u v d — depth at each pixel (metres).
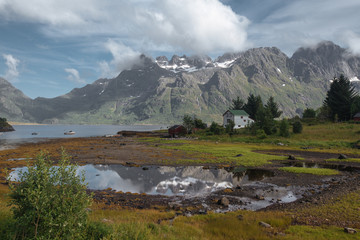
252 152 51.25
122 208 18.45
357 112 100.75
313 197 20.83
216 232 12.45
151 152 54.78
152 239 9.55
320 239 11.17
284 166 37.19
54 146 72.38
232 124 96.81
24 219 6.59
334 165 37.81
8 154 54.16
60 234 6.97
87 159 44.81
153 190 24.88
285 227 13.30
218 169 35.84
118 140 97.44
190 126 109.75
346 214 15.24
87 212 7.67
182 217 15.52
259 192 23.36
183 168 36.78
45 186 6.82
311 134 74.00
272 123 87.94
